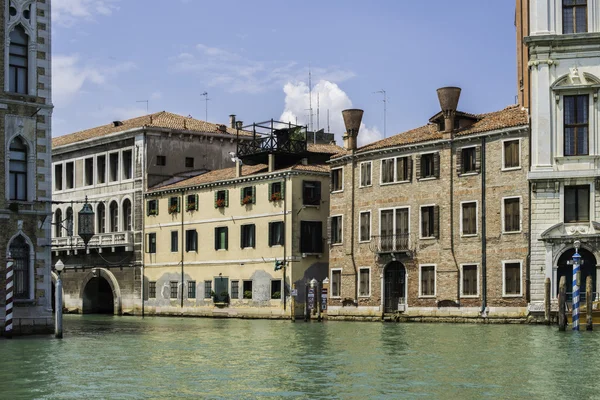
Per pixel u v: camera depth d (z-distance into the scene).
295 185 48.28
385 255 43.94
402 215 43.69
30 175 31.78
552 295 37.41
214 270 52.66
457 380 18.28
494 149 39.94
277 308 48.50
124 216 58.38
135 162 57.06
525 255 38.38
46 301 32.12
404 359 22.56
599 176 36.88
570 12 37.84
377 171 45.03
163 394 16.59
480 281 39.97
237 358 23.17
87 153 60.78
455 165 41.44
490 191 39.91
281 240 48.50
